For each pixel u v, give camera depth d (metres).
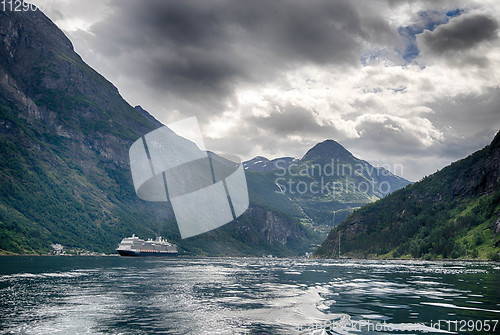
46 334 20.25
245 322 23.39
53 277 57.12
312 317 25.12
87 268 86.69
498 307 29.39
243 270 89.06
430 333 20.33
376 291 41.50
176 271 79.44
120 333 20.48
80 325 22.41
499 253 197.88
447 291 41.44
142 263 131.38
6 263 106.12
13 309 27.58
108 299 33.09
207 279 57.44
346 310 27.92
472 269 98.00
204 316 25.36
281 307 29.36
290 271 86.75
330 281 56.03
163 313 26.44
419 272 83.31
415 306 29.78
